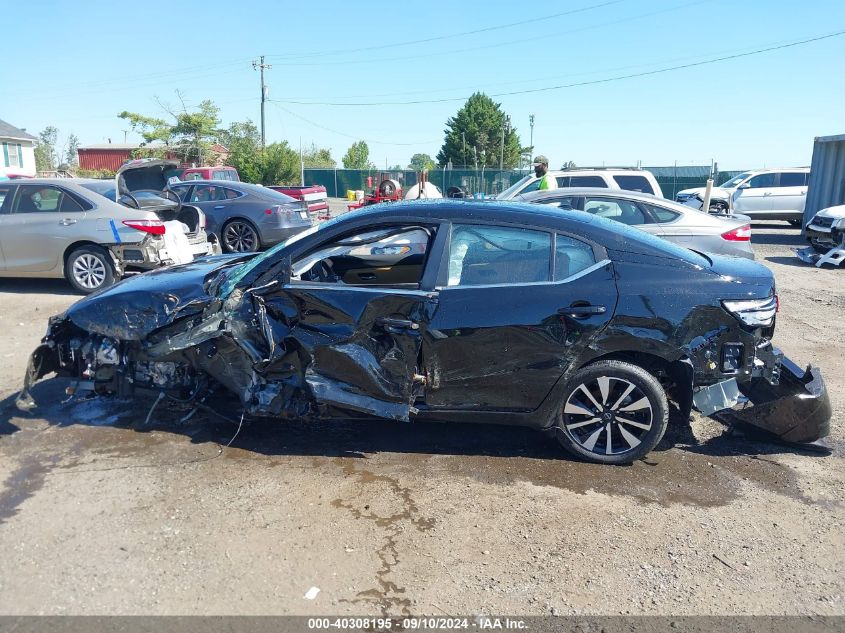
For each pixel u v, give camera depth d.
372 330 4.24
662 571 3.33
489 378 4.25
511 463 4.41
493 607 3.04
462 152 77.50
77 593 3.07
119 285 4.86
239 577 3.20
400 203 4.60
